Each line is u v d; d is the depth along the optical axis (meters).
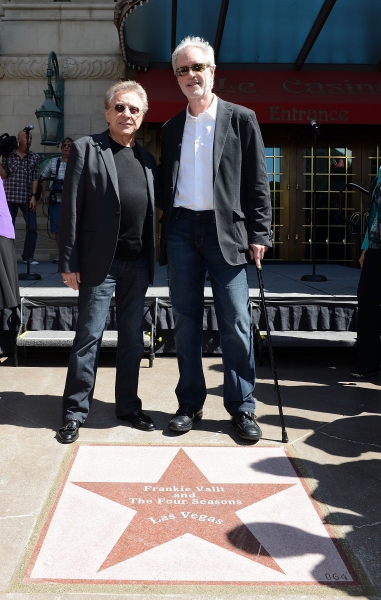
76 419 3.37
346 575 2.09
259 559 2.18
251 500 2.62
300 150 10.89
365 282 4.47
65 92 10.17
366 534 2.36
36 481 2.79
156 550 2.23
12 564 2.15
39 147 10.17
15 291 4.13
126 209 3.31
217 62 10.30
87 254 3.30
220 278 3.38
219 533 2.35
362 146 10.88
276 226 11.02
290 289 5.84
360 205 10.98
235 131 3.31
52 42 10.09
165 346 5.18
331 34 9.48
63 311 5.10
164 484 2.76
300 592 2.01
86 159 3.29
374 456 3.12
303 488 2.73
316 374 4.74
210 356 5.28
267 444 3.25
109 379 4.54
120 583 2.04
